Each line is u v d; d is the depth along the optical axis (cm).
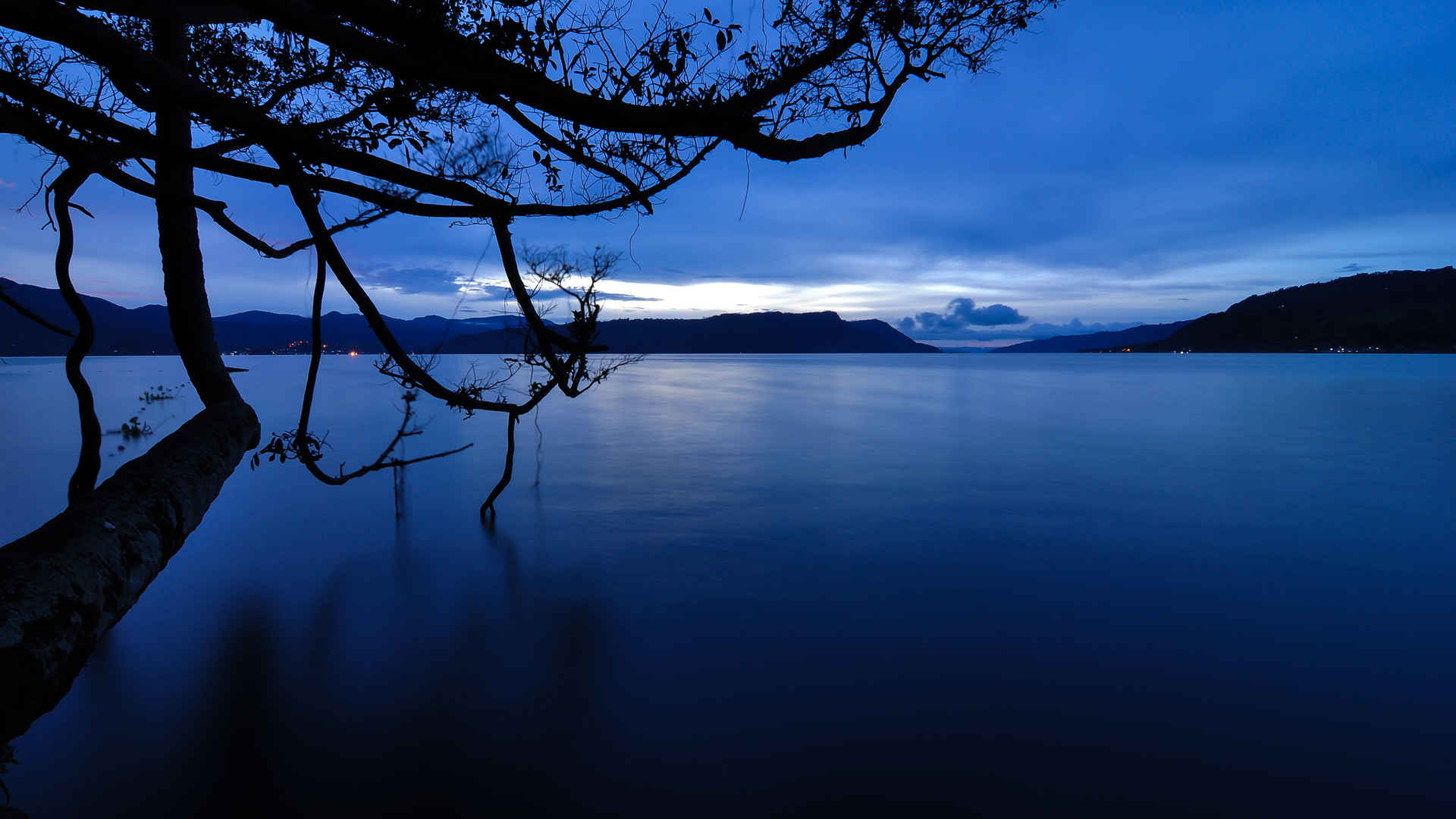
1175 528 980
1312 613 659
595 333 436
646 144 301
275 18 203
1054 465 1533
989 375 7469
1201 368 10144
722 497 1177
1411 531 969
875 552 859
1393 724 453
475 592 707
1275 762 409
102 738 429
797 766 404
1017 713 467
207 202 347
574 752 417
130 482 332
